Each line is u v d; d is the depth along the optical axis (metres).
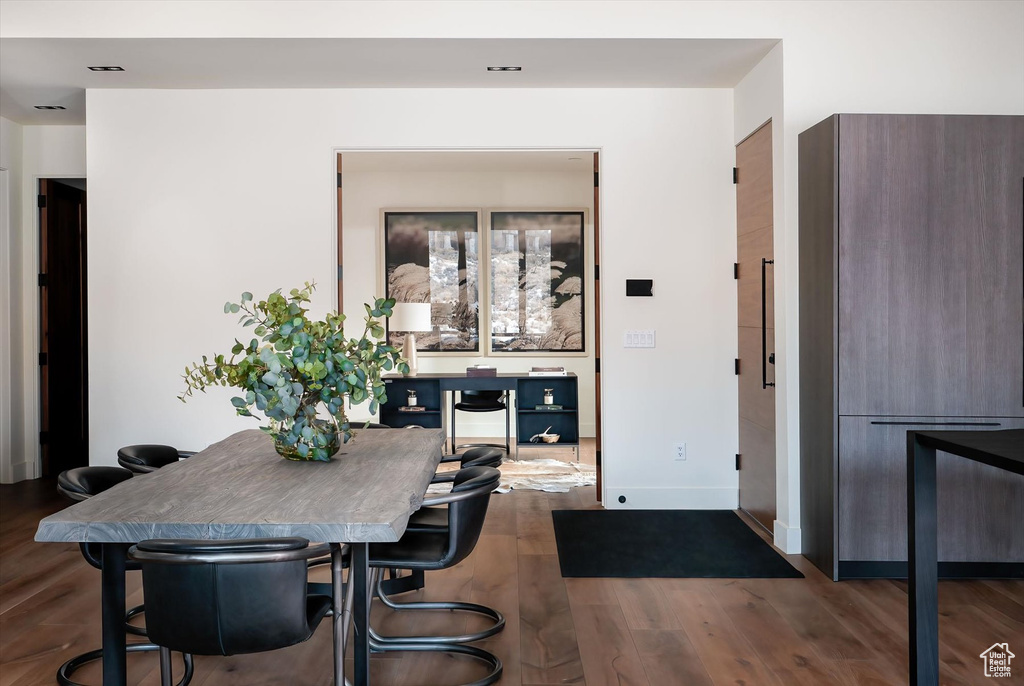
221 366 2.72
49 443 6.39
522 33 4.14
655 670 2.79
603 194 5.13
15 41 4.13
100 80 4.85
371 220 8.12
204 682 2.74
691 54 4.42
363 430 3.66
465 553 2.75
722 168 5.11
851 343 3.71
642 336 5.16
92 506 2.22
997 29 4.18
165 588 1.97
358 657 2.36
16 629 3.17
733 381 5.16
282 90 5.07
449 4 4.14
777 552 4.22
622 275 5.14
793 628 3.17
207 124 5.05
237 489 2.42
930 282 3.70
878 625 3.20
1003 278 3.70
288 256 5.08
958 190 3.69
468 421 8.20
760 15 4.17
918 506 2.59
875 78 4.17
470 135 5.08
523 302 8.18
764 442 4.63
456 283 8.16
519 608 3.43
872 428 3.72
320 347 2.71
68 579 3.81
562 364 8.23
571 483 6.00
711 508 5.18
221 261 5.07
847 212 3.69
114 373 5.07
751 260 4.79
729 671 2.78
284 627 2.01
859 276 3.70
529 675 2.76
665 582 3.76
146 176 5.05
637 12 4.17
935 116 3.68
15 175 6.09
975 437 2.50
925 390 3.71
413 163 7.56
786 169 4.16
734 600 3.50
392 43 4.21
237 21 4.11
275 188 5.06
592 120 5.10
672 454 5.18
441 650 3.00
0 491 5.82
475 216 8.12
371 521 2.06
